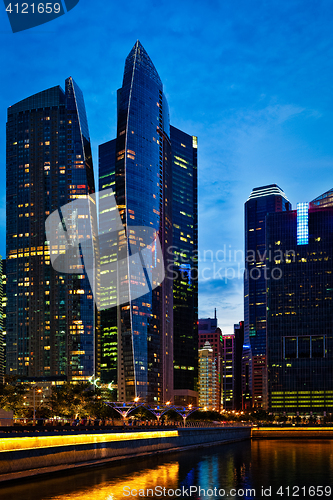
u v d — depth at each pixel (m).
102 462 101.00
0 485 72.81
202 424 199.00
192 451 155.75
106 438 103.88
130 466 106.31
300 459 134.25
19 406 186.75
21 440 76.88
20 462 76.44
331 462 126.50
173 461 122.62
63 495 71.81
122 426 122.19
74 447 90.75
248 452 157.62
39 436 81.00
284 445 198.25
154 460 123.69
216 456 140.38
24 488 74.25
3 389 185.00
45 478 80.94
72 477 85.56
